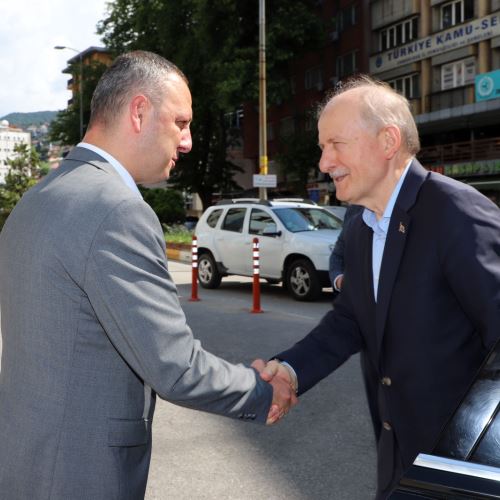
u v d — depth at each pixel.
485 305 1.75
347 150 2.02
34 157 35.59
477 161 29.50
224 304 10.74
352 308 2.32
